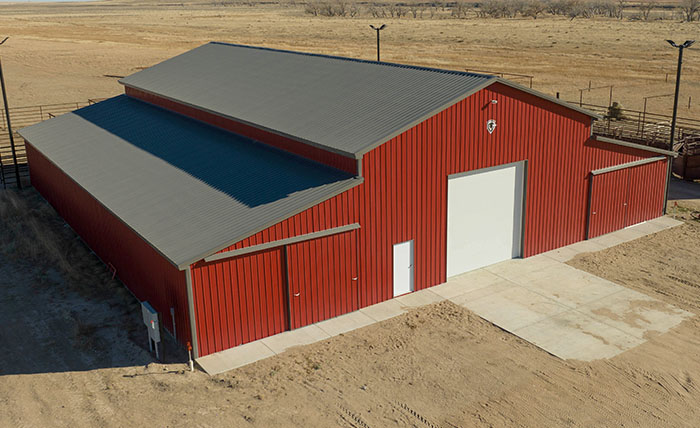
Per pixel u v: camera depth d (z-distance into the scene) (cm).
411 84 2409
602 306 2139
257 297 1900
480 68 7131
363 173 2027
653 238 2773
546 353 1855
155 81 3534
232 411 1587
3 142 4522
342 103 2420
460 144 2247
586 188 2700
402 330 1994
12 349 1903
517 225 2533
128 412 1588
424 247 2247
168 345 1920
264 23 14000
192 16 18075
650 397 1639
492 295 2233
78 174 2641
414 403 1617
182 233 1903
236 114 2644
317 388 1686
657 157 2944
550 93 5925
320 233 1956
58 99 5884
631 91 6031
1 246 2688
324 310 2045
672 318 2048
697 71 7000
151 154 2695
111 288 2312
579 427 1520
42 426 1538
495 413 1574
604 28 11394
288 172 2184
